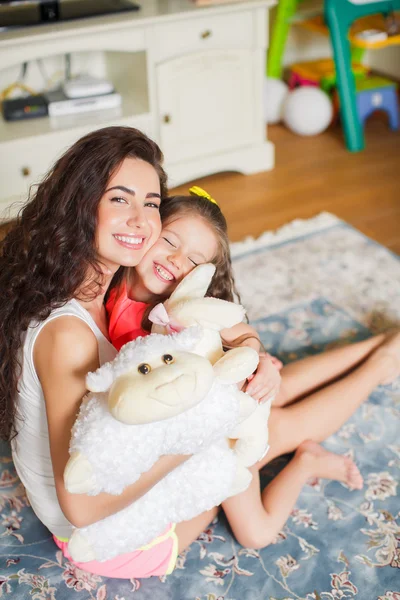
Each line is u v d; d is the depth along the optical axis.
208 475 1.10
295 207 2.52
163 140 2.57
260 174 2.78
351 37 2.85
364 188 2.65
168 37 2.40
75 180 0.96
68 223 0.97
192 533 1.26
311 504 1.40
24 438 1.11
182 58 2.45
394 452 1.51
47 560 1.29
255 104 2.68
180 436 0.93
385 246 2.28
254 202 2.55
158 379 0.84
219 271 1.31
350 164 2.85
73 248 0.97
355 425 1.58
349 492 1.42
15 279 1.01
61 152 2.32
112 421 0.88
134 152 1.00
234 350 0.99
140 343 0.90
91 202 0.96
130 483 0.92
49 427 0.96
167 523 1.10
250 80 2.62
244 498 1.25
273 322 1.92
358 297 2.02
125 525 1.06
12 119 2.41
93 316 1.07
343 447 1.52
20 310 0.99
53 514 1.17
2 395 1.08
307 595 1.21
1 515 1.38
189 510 1.10
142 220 0.97
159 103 2.50
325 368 1.59
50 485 1.13
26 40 2.17
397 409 1.62
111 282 1.21
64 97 2.51
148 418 0.83
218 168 2.71
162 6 2.45
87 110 2.50
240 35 2.53
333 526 1.35
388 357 1.59
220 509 1.38
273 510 1.31
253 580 1.24
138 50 2.38
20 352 1.01
